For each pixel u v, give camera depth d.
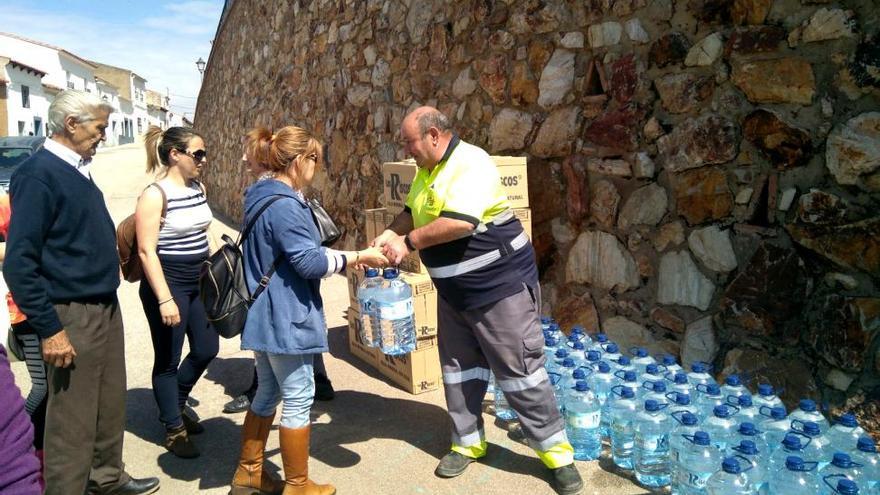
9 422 1.30
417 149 2.67
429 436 3.41
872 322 2.77
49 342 2.34
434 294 3.92
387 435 3.44
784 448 2.37
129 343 5.17
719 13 3.30
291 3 9.02
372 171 6.73
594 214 4.07
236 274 2.57
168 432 3.26
